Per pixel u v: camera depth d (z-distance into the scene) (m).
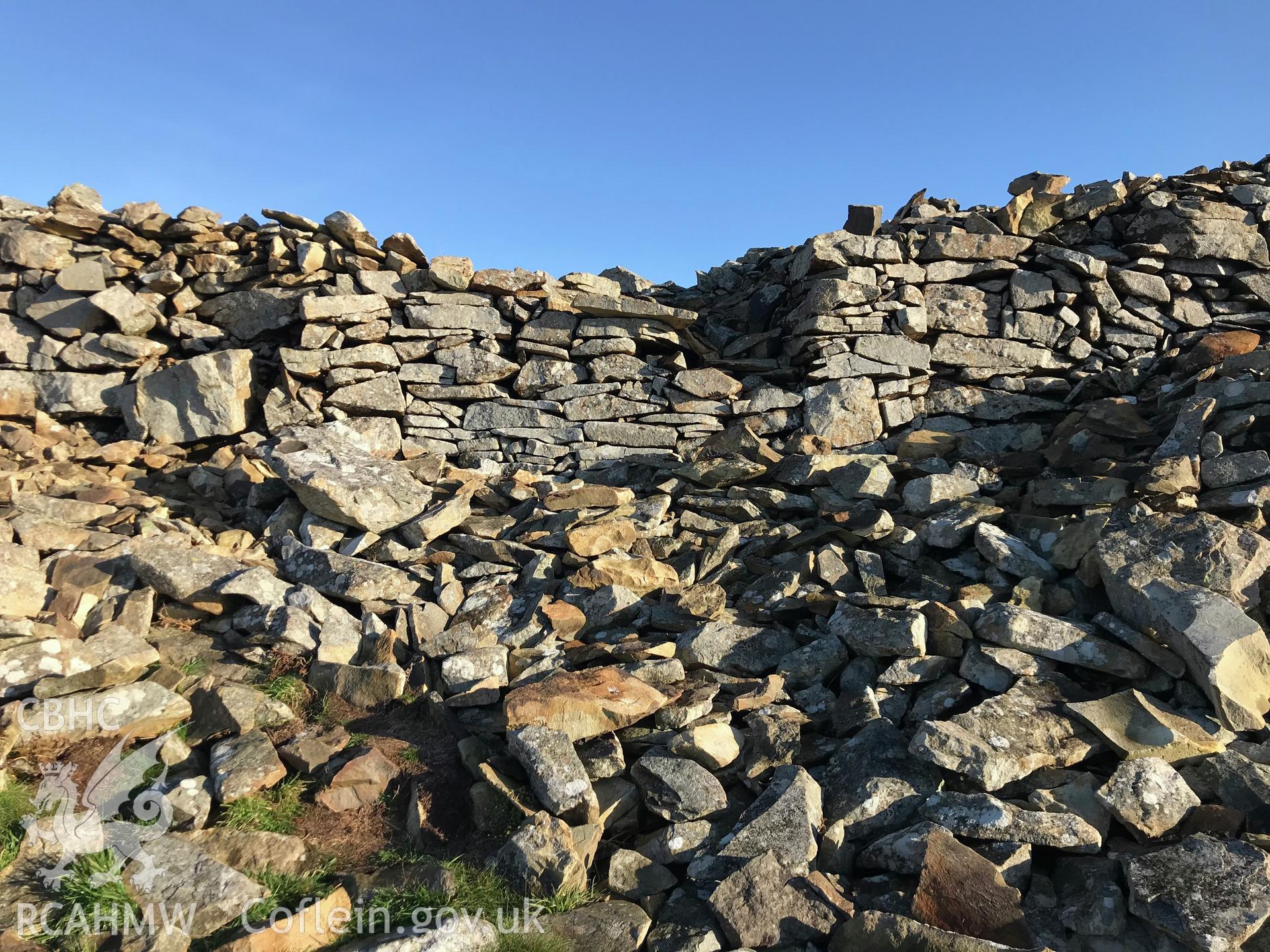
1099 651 4.95
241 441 8.27
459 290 8.67
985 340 8.60
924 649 5.25
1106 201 8.91
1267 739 4.45
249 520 7.08
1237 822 3.93
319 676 5.23
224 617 5.66
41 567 5.62
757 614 5.88
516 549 6.54
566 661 5.48
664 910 3.94
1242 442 6.31
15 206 9.06
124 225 8.90
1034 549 6.10
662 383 8.61
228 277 8.77
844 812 4.29
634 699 4.85
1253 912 3.37
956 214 9.37
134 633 5.22
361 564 6.14
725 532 6.59
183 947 3.50
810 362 8.57
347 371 8.31
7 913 3.51
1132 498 6.07
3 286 8.70
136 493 7.12
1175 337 8.67
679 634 5.77
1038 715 4.63
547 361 8.61
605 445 8.45
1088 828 3.93
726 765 4.68
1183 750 4.36
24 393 8.37
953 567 6.10
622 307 8.62
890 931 3.52
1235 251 8.71
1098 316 8.73
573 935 3.75
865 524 6.39
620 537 6.67
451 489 7.44
